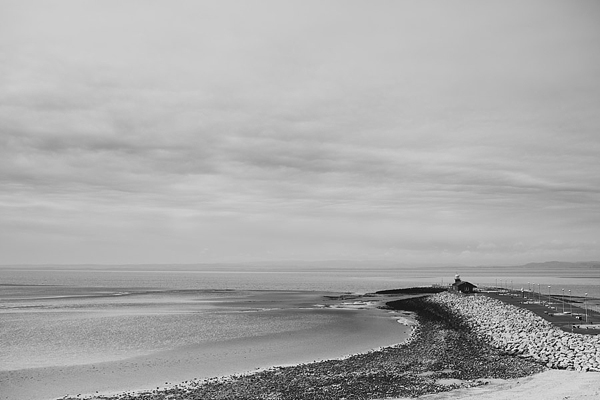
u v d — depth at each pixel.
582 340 52.81
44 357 51.84
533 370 43.72
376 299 135.62
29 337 64.44
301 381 40.00
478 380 40.12
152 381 42.09
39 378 43.06
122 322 80.38
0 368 46.72
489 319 75.00
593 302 106.69
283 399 35.09
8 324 77.56
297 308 107.88
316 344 59.94
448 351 52.38
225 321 82.31
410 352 52.38
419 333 67.31
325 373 42.78
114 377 43.44
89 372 45.22
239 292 171.62
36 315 91.31
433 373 42.44
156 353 54.09
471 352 52.09
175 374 44.56
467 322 76.12
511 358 48.84
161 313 95.81
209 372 45.34
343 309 105.75
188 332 69.12
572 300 111.88
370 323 80.31
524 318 70.75
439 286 184.12
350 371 43.34
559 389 36.31
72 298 139.00
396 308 108.38
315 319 85.81
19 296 147.38
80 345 58.78
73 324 77.56
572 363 45.00
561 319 72.69
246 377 41.91
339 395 35.91
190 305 115.62
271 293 166.12
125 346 58.19
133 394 37.19
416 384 38.78
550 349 49.72
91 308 106.75
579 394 34.44
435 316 88.50
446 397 34.94
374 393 36.38
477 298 107.06
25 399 36.97
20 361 49.84
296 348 57.31
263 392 36.91
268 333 68.69
